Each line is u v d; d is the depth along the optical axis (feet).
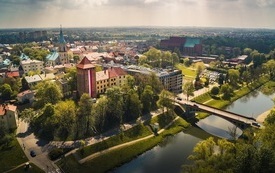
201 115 650.84
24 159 414.82
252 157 305.73
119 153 460.14
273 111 449.89
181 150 485.15
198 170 301.02
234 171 303.07
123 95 588.50
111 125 540.93
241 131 553.64
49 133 485.97
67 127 491.72
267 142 350.84
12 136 471.21
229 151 347.77
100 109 532.73
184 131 571.28
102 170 416.05
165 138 534.78
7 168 392.88
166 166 431.84
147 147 492.95
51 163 408.05
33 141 470.80
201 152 351.25
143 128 546.67
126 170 422.82
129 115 580.71
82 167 411.13
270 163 297.74
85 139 484.74
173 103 630.33
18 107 601.62
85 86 645.10
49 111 504.43
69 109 495.82
